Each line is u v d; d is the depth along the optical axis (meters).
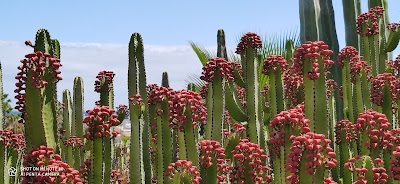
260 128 3.86
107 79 3.77
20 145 4.15
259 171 2.79
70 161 3.98
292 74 4.30
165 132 3.12
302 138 2.20
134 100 3.05
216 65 3.21
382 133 3.01
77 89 4.32
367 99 4.63
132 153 3.06
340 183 3.83
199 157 2.88
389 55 6.96
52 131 2.57
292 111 2.42
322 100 2.62
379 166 2.75
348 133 3.91
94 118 2.85
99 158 2.86
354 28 6.85
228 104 3.75
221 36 5.01
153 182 3.42
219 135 3.21
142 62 3.15
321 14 6.98
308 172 2.18
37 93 2.49
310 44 2.62
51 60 2.56
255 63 3.94
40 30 2.64
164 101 3.12
